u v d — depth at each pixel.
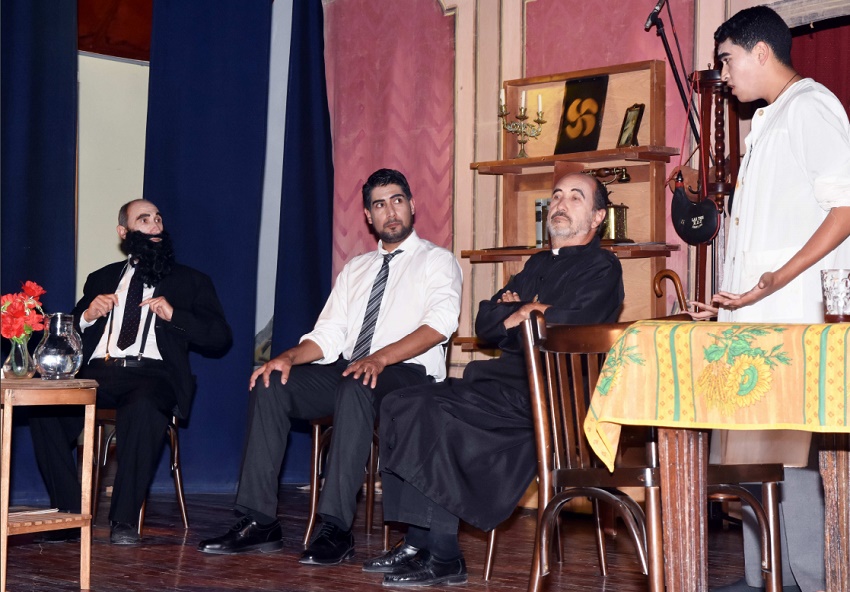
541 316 2.35
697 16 4.30
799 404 1.76
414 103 5.49
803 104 2.64
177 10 5.24
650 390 1.92
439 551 3.06
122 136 6.14
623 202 4.50
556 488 2.42
